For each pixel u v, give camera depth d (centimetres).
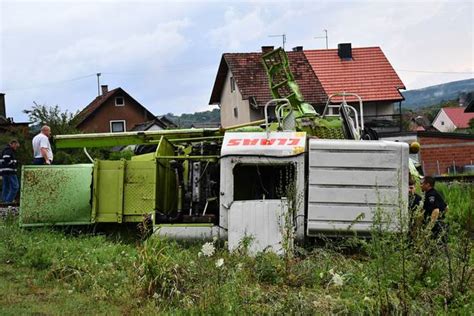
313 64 5506
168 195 1173
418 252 790
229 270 757
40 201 1146
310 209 991
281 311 659
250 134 1035
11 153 1641
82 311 695
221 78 5744
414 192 1157
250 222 987
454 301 716
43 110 2905
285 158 1002
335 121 1238
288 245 888
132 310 704
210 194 1106
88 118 6919
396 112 5553
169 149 1184
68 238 1077
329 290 755
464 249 806
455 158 4725
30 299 732
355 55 5559
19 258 902
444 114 11088
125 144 1342
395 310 662
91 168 1174
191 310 664
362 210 985
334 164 992
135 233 1137
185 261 807
